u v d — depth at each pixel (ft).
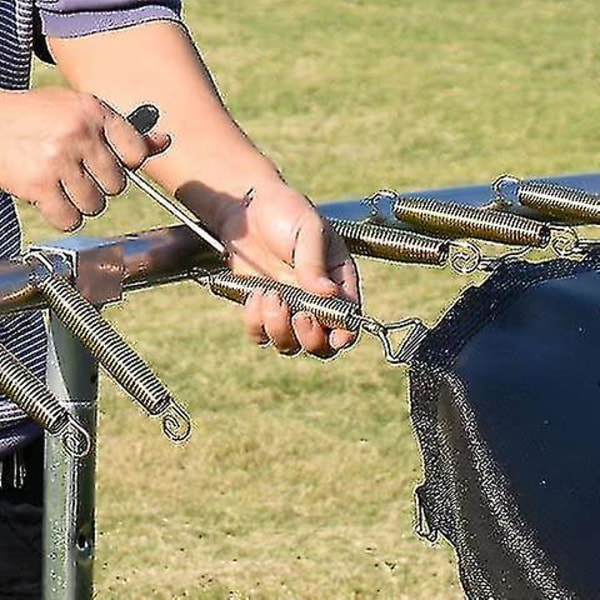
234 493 41.96
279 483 42.65
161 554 38.50
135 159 11.64
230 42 112.57
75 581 12.63
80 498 12.50
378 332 12.19
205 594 36.60
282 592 36.76
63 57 16.46
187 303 57.26
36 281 11.15
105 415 45.14
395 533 39.70
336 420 46.70
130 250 11.83
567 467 11.37
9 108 11.55
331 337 12.50
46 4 16.35
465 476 11.64
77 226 11.64
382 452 44.39
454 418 11.86
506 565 11.14
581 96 100.78
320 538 39.52
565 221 13.14
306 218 13.07
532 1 126.72
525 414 11.68
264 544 39.19
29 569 16.99
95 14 16.30
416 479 42.80
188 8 120.47
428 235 12.88
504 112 97.04
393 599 36.37
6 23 16.24
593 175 13.71
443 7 123.24
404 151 89.40
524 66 108.47
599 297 12.53
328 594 36.65
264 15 119.65
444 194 13.10
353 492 42.14
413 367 12.23
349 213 13.17
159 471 42.63
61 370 12.10
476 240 12.72
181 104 15.72
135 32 16.33
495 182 13.29
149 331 54.60
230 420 46.34
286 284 12.70
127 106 15.92
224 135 15.26
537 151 90.27
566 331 12.31
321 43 113.19
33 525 16.96
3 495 16.87
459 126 94.17
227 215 14.11
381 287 59.62
